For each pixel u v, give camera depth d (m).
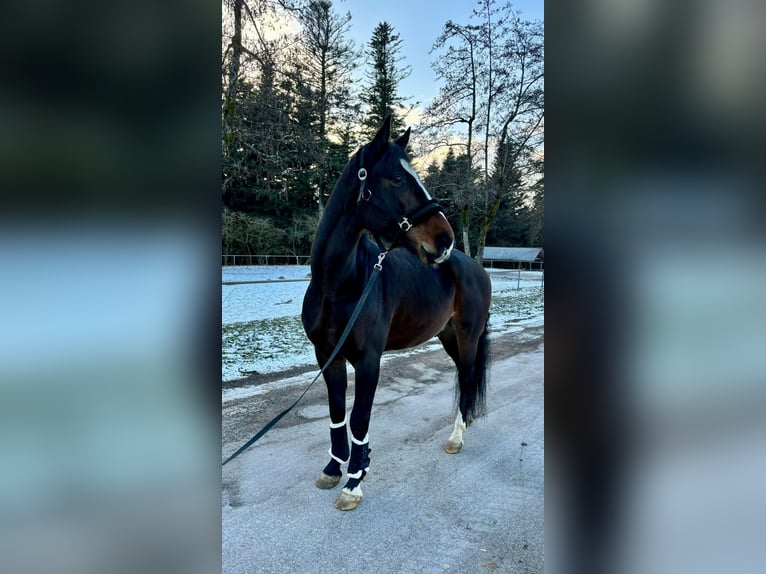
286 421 2.72
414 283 2.18
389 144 1.74
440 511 1.81
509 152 9.52
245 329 5.53
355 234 1.78
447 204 10.48
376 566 1.48
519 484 2.04
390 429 2.67
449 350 2.86
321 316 1.86
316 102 7.54
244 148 6.11
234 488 1.96
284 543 1.59
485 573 1.45
